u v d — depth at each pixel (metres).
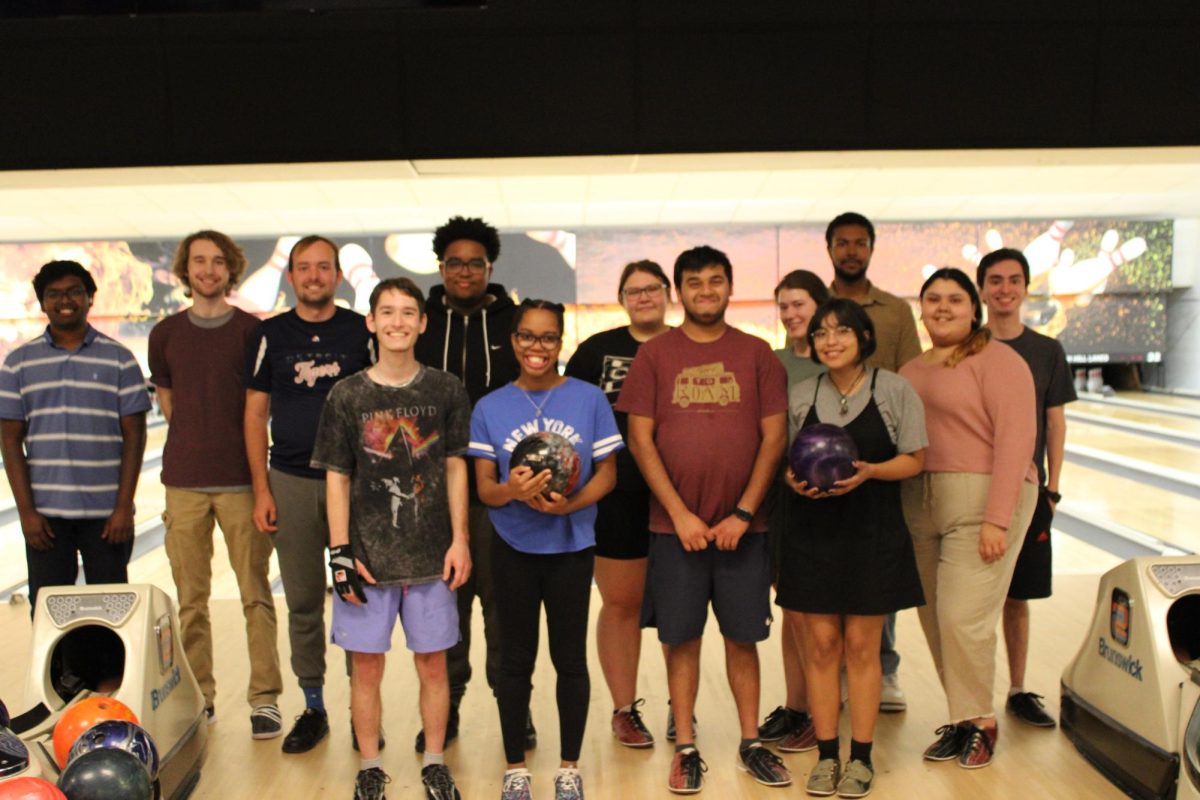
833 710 2.49
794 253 9.95
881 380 2.46
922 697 3.13
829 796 2.44
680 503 2.47
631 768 2.64
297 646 2.83
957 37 3.31
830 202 9.08
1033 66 3.31
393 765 2.68
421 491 2.40
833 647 2.48
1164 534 5.70
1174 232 10.78
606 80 3.30
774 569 2.86
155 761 2.11
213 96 3.27
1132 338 10.87
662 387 2.53
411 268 9.74
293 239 9.72
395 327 2.34
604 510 2.72
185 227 9.37
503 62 3.29
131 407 3.02
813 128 3.32
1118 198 9.40
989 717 2.64
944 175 7.62
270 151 3.29
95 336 3.02
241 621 4.12
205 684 2.98
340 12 3.02
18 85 3.24
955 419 2.62
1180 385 11.72
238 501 2.91
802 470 2.32
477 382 2.77
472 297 2.76
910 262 10.21
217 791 2.53
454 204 8.54
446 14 3.28
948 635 2.62
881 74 3.31
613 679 2.80
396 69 3.28
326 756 2.74
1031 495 2.68
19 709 3.10
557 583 2.39
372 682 2.41
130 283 9.93
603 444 2.43
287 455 2.76
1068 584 4.43
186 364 2.90
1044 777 2.53
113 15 2.96
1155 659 2.35
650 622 2.62
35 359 2.96
